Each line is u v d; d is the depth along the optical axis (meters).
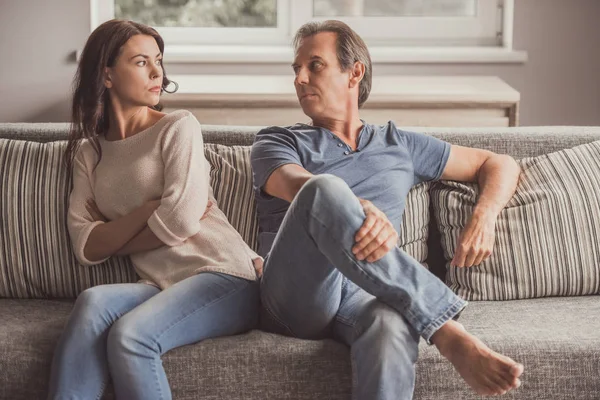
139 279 2.68
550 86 4.50
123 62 2.62
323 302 2.30
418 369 2.26
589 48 4.47
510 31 4.50
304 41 2.75
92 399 2.24
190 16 4.64
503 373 2.10
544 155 2.86
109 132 2.71
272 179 2.56
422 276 2.23
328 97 2.71
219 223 2.62
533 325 2.41
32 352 2.32
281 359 2.28
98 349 2.26
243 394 2.28
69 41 4.39
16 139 2.94
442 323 2.20
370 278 2.21
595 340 2.29
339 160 2.67
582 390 2.27
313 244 2.22
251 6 4.64
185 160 2.56
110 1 4.55
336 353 2.28
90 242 2.60
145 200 2.60
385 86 4.08
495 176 2.76
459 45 4.65
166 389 2.23
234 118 3.90
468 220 2.68
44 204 2.73
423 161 2.79
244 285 2.42
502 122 3.92
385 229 2.19
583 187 2.74
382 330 2.18
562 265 2.69
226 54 4.41
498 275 2.70
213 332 2.37
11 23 4.37
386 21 4.63
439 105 3.89
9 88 4.43
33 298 2.74
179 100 3.87
